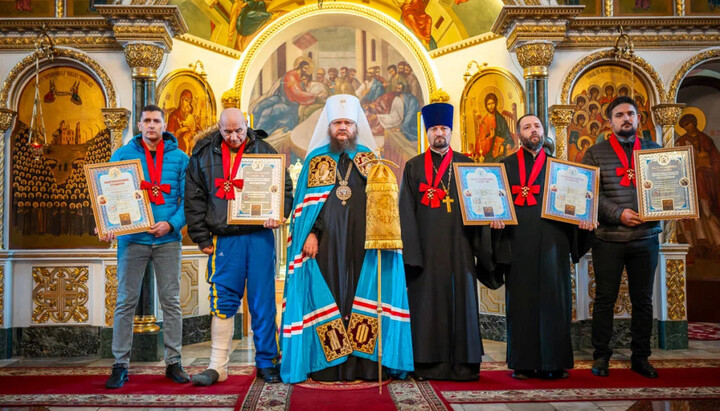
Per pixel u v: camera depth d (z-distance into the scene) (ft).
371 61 30.60
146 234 15.60
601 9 22.17
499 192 15.20
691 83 28.63
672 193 15.30
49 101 21.47
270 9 27.76
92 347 20.95
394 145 30.37
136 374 16.70
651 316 15.94
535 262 15.42
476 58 25.85
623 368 16.76
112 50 21.34
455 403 12.91
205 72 25.27
